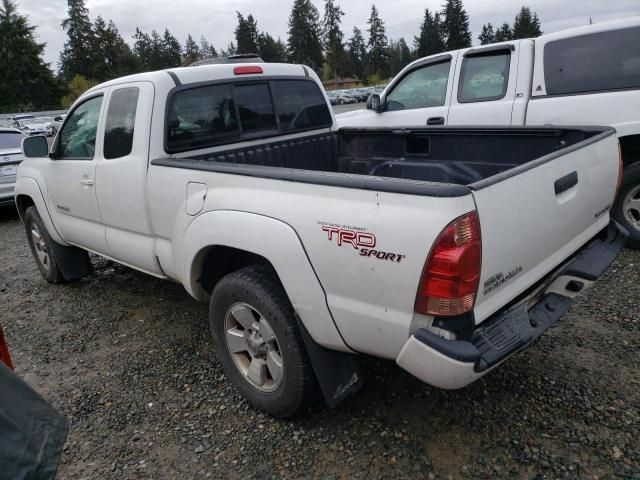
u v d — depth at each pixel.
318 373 2.39
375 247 1.95
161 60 100.44
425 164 3.80
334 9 87.19
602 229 2.92
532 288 2.38
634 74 4.34
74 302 4.51
